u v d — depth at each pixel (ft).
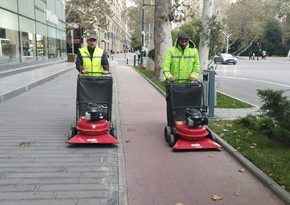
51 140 21.31
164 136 22.99
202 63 38.47
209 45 38.34
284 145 20.65
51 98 37.93
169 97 21.36
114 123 26.30
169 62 21.91
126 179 15.69
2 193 13.82
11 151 19.07
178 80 22.16
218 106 34.42
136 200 13.65
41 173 15.97
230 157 18.94
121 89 48.96
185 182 15.48
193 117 19.89
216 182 15.52
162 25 56.75
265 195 14.23
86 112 20.48
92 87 21.53
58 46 103.86
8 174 15.76
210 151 19.93
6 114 28.91
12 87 40.78
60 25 107.65
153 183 15.30
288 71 93.04
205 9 37.91
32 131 23.41
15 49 61.57
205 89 27.73
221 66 120.67
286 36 222.07
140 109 33.17
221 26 38.83
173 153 19.52
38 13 78.33
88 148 19.92
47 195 13.71
